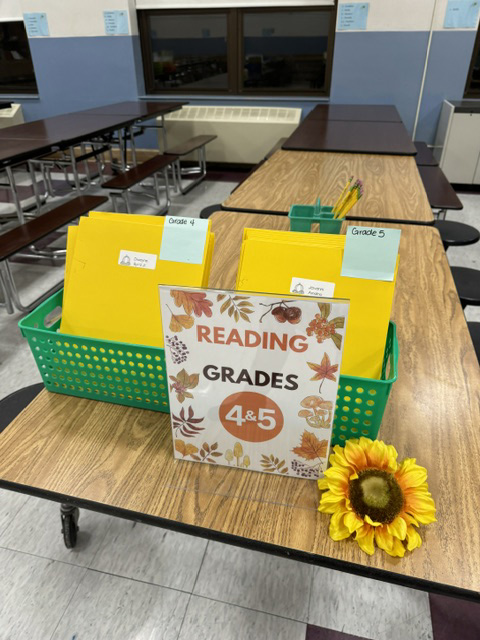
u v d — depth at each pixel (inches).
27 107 244.5
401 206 74.8
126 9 207.5
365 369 31.6
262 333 23.2
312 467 27.4
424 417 32.4
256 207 74.2
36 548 56.5
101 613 49.7
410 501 24.7
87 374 32.9
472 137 184.1
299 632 48.2
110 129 154.0
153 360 30.3
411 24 185.0
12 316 109.3
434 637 48.0
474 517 25.5
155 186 181.9
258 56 217.5
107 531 58.2
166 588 52.1
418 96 199.3
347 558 23.7
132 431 31.8
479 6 176.4
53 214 120.0
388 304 30.4
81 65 226.5
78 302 34.9
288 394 24.8
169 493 27.4
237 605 50.6
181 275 32.6
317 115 173.2
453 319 43.8
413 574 22.8
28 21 219.9
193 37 221.3
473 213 174.2
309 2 197.2
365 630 48.5
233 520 25.8
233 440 27.6
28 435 31.4
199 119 223.6
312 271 31.0
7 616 49.4
